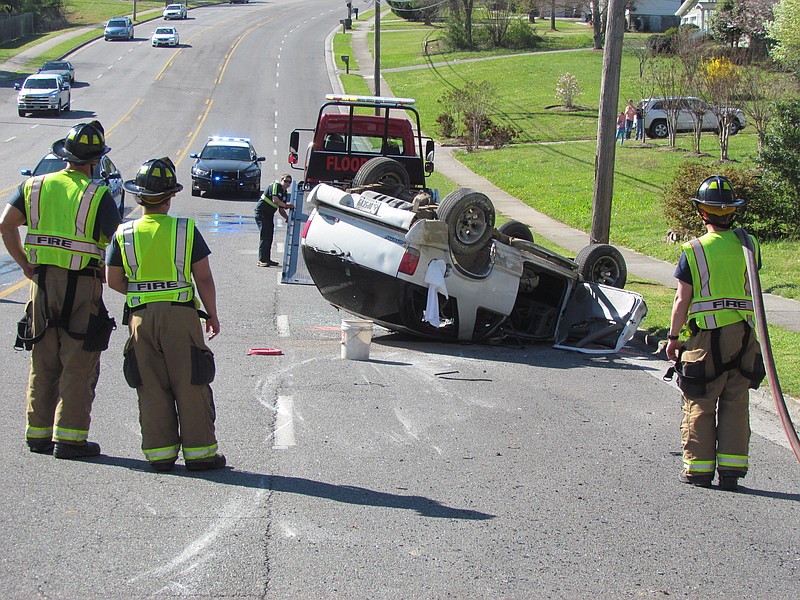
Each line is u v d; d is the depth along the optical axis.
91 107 57.50
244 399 9.22
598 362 11.94
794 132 22.44
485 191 34.50
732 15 56.09
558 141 47.47
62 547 5.59
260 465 7.27
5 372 9.95
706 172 23.06
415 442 8.06
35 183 7.03
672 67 44.91
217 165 32.19
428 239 11.52
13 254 7.09
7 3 92.31
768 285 17.02
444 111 54.91
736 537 6.24
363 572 5.43
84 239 7.01
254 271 18.56
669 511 6.68
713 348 7.05
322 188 12.36
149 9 118.69
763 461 8.06
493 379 10.63
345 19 101.50
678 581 5.52
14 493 6.42
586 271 13.30
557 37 87.12
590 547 5.96
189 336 6.84
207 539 5.80
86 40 86.94
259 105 60.66
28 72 70.25
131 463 7.16
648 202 30.00
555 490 7.01
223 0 132.12
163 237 6.77
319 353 11.58
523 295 13.75
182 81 68.62
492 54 79.94
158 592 5.07
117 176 25.78
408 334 13.03
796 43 42.28
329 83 69.88
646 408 9.60
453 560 5.65
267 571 5.38
